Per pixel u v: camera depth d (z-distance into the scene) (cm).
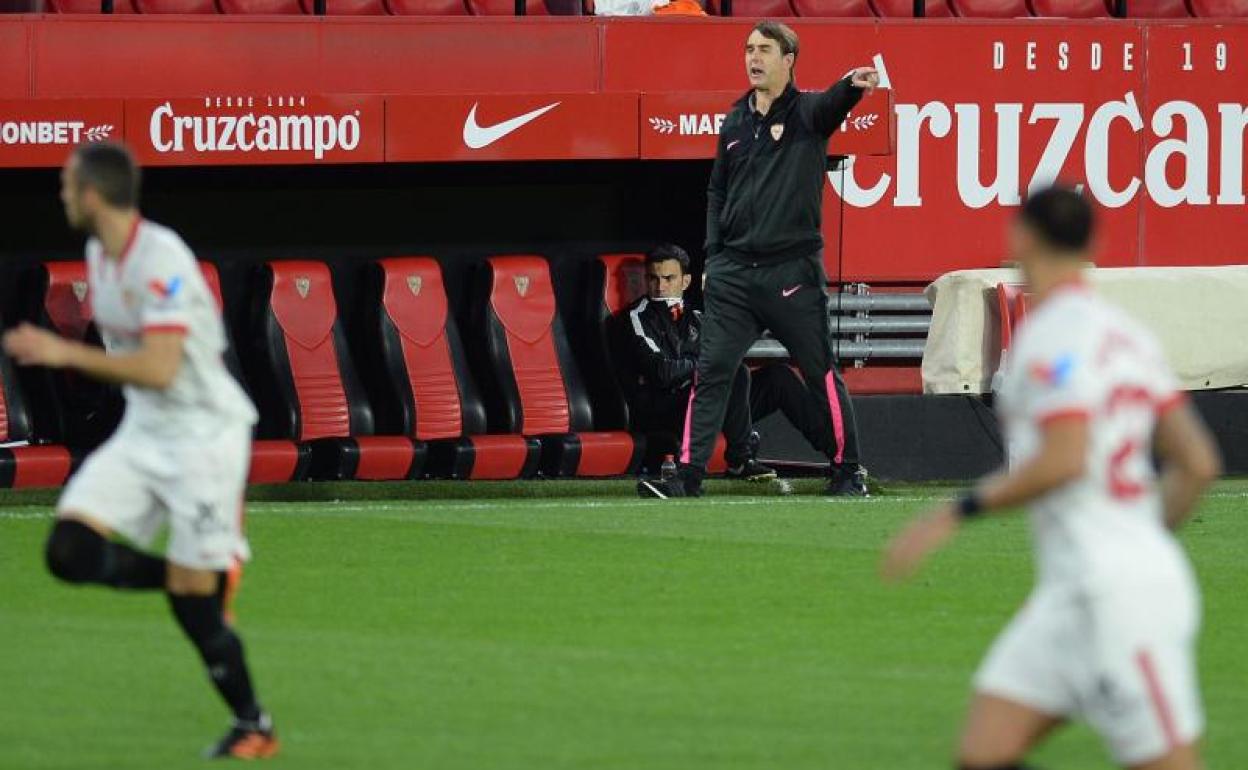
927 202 5309
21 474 4406
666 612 3062
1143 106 5400
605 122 4666
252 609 3045
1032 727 1620
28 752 2161
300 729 2292
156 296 2052
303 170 5078
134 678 2539
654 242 5319
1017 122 5341
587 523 3953
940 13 5622
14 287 4931
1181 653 1606
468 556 3534
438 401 4903
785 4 5531
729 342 4400
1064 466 1588
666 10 5256
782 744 2256
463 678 2583
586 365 5181
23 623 2883
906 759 2195
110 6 5141
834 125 4294
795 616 3045
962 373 5025
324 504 4256
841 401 4506
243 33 4891
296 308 4859
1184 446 1672
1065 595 1609
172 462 2098
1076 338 1616
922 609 3112
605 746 2231
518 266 5028
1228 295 5131
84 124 4475
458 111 4609
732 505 4272
